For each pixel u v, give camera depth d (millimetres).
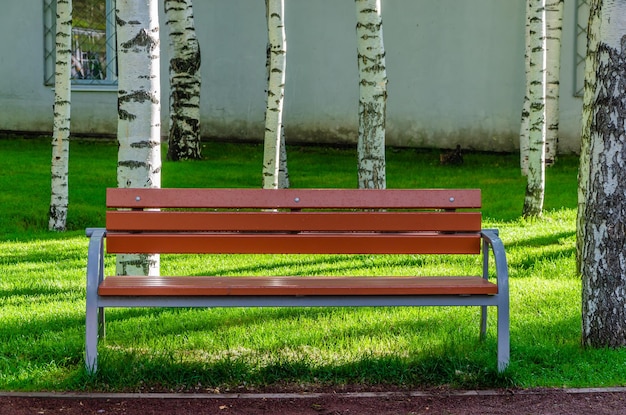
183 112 18016
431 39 19953
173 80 17938
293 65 20797
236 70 21062
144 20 6832
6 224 12820
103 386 5246
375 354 5832
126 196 5695
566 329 6527
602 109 5750
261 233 5750
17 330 6457
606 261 5836
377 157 11258
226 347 6070
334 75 20562
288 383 5359
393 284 5441
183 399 5102
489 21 19516
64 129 12711
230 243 5684
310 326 6664
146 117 6883
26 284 8484
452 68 19922
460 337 6277
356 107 20469
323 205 5785
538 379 5383
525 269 9234
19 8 21906
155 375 5324
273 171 12172
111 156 18875
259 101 21000
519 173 17000
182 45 17797
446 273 8914
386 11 20188
